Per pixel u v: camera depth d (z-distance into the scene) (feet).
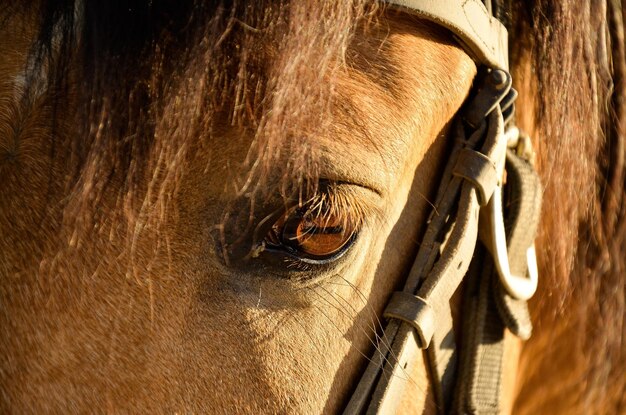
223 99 2.83
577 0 3.24
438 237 3.05
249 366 2.88
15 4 2.84
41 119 2.82
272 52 2.82
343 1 2.75
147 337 2.85
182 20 2.76
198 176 2.85
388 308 3.01
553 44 3.24
